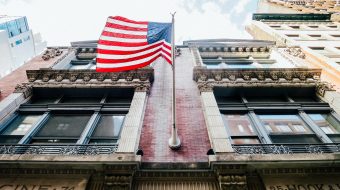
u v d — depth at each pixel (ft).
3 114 29.30
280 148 24.36
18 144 24.26
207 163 22.08
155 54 26.78
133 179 21.42
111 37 27.40
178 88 35.47
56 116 31.48
